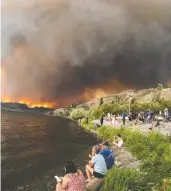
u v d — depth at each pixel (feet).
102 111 203.00
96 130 116.16
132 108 197.88
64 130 134.00
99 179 31.24
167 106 199.93
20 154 66.28
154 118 128.16
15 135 105.81
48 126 161.48
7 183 42.70
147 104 201.46
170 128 87.35
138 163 49.01
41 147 78.13
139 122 117.70
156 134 65.21
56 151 71.82
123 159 52.80
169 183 31.55
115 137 76.07
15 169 51.31
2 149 71.20
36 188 41.06
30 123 182.70
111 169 35.42
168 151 48.83
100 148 35.29
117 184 32.27
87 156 64.80
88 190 30.42
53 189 40.88
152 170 38.68
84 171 50.01
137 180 33.37
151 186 33.27
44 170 51.31
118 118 145.89
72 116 274.98
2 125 151.84
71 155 66.13
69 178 24.75
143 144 59.62
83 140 94.53
